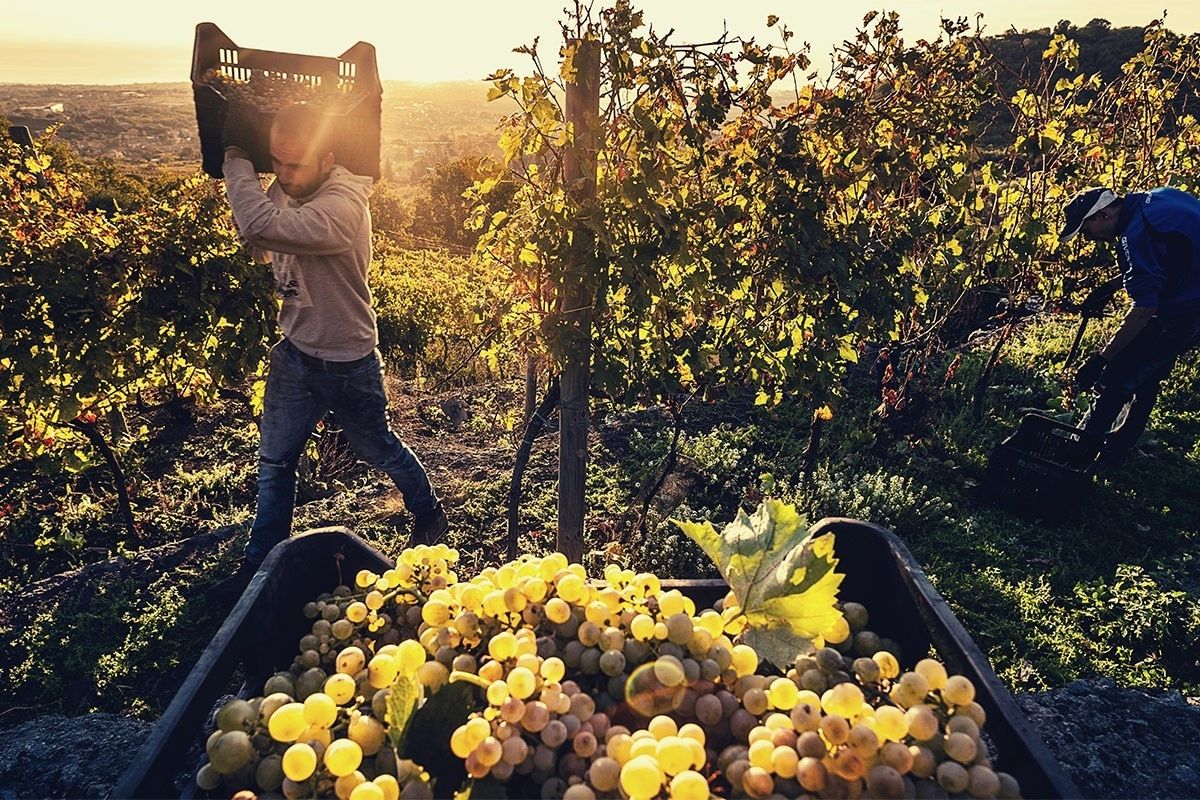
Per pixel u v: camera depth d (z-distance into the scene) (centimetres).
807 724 124
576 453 361
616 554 417
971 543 458
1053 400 626
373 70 303
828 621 145
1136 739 282
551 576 166
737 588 158
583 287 334
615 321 385
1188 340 472
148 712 337
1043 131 525
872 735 118
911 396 595
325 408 344
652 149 324
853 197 445
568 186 321
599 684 153
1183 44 654
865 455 572
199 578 430
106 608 407
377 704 138
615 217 329
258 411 564
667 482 520
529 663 140
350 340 329
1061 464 473
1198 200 468
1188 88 693
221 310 503
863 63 412
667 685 137
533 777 135
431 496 377
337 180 305
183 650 371
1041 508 479
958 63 445
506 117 327
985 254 568
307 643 176
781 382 457
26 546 508
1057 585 420
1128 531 468
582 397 354
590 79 300
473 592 165
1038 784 129
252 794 122
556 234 328
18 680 355
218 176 304
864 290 440
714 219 380
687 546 438
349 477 578
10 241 468
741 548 160
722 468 539
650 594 168
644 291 344
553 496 506
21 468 610
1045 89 603
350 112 301
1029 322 840
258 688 184
